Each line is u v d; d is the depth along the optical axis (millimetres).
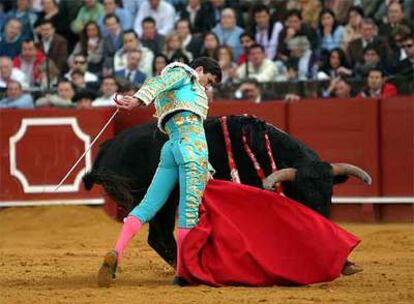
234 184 16297
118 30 33781
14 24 34062
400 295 14977
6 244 25281
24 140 30391
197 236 15898
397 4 32469
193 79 16078
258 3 34688
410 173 29719
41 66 33312
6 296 15242
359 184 29953
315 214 16062
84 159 30094
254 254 15859
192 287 15773
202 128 16078
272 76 32156
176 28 33188
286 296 14836
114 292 15383
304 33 32906
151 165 17641
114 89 31359
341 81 30875
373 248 23031
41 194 30297
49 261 20625
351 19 32844
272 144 17000
